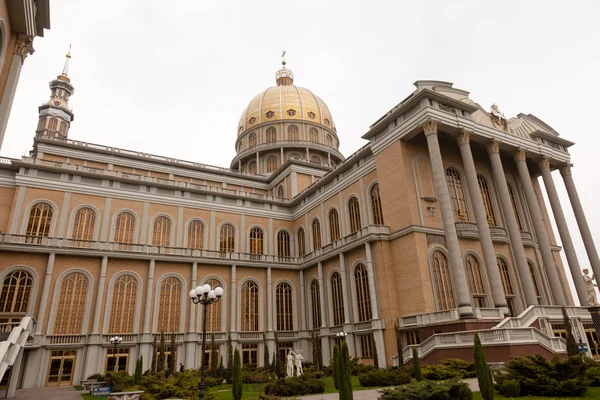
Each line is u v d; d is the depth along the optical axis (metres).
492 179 43.03
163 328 41.28
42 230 39.91
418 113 36.50
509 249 40.09
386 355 34.12
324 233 48.16
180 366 39.69
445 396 13.91
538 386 16.34
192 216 48.88
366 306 38.06
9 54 18.86
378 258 37.12
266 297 47.81
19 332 22.92
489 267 32.72
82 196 43.03
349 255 41.62
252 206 53.50
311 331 46.50
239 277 47.12
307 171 61.31
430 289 33.78
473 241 38.38
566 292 43.97
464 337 26.69
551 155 43.16
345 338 38.03
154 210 46.69
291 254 53.81
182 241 47.06
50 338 36.06
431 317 31.59
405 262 35.66
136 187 46.56
